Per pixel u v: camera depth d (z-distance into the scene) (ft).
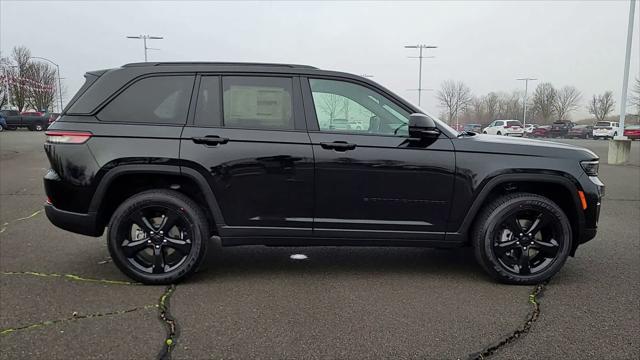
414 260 16.20
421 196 13.47
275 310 11.84
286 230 13.51
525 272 13.73
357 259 16.24
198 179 13.11
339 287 13.50
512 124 140.15
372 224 13.55
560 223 13.65
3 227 20.03
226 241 13.56
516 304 12.34
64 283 13.50
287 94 13.56
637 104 204.13
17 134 106.22
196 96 13.47
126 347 9.87
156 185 13.74
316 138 13.29
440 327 10.97
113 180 13.05
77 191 13.00
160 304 12.12
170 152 13.04
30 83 206.90
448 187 13.44
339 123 13.58
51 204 13.44
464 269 15.25
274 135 13.28
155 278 13.38
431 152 13.38
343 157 13.21
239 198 13.32
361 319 11.35
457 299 12.66
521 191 14.26
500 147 13.66
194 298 12.56
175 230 13.62
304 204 13.41
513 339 10.40
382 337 10.46
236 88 13.52
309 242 13.71
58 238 18.33
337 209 13.46
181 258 13.62
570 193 13.70
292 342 10.19
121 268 13.41
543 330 10.83
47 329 10.61
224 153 13.14
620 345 10.15
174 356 9.55
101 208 13.20
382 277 14.39
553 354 9.78
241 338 10.34
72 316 11.31
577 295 12.98
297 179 13.28
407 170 13.33
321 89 13.65
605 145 103.76
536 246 13.79
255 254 16.74
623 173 43.96
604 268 15.26
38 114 134.41
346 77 13.70
